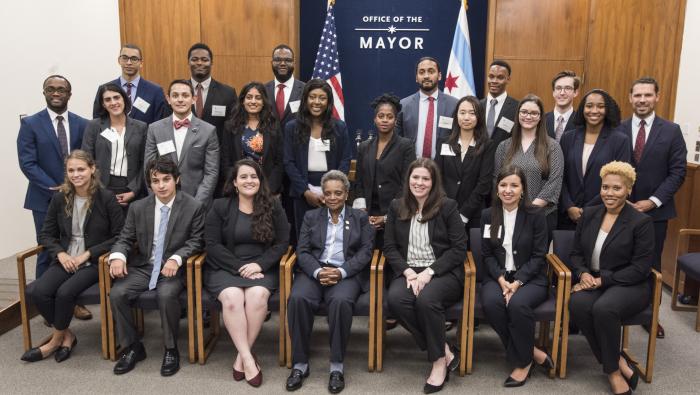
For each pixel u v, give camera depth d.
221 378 2.96
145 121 4.07
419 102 3.89
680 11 4.81
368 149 3.61
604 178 2.86
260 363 3.13
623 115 5.19
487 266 3.09
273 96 4.21
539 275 3.02
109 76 5.41
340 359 2.90
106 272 3.06
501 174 3.00
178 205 3.17
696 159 4.43
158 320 3.75
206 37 5.42
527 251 3.01
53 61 5.12
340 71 5.77
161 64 5.45
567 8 5.25
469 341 2.96
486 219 3.12
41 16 5.01
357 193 3.64
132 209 3.17
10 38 4.86
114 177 3.59
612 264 2.90
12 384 2.86
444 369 2.87
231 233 3.13
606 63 5.20
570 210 3.40
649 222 2.83
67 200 3.18
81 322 3.69
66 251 3.24
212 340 3.33
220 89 4.05
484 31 5.59
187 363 3.12
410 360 3.18
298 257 3.13
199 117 4.05
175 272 3.05
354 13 5.66
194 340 3.11
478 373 3.02
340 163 3.74
